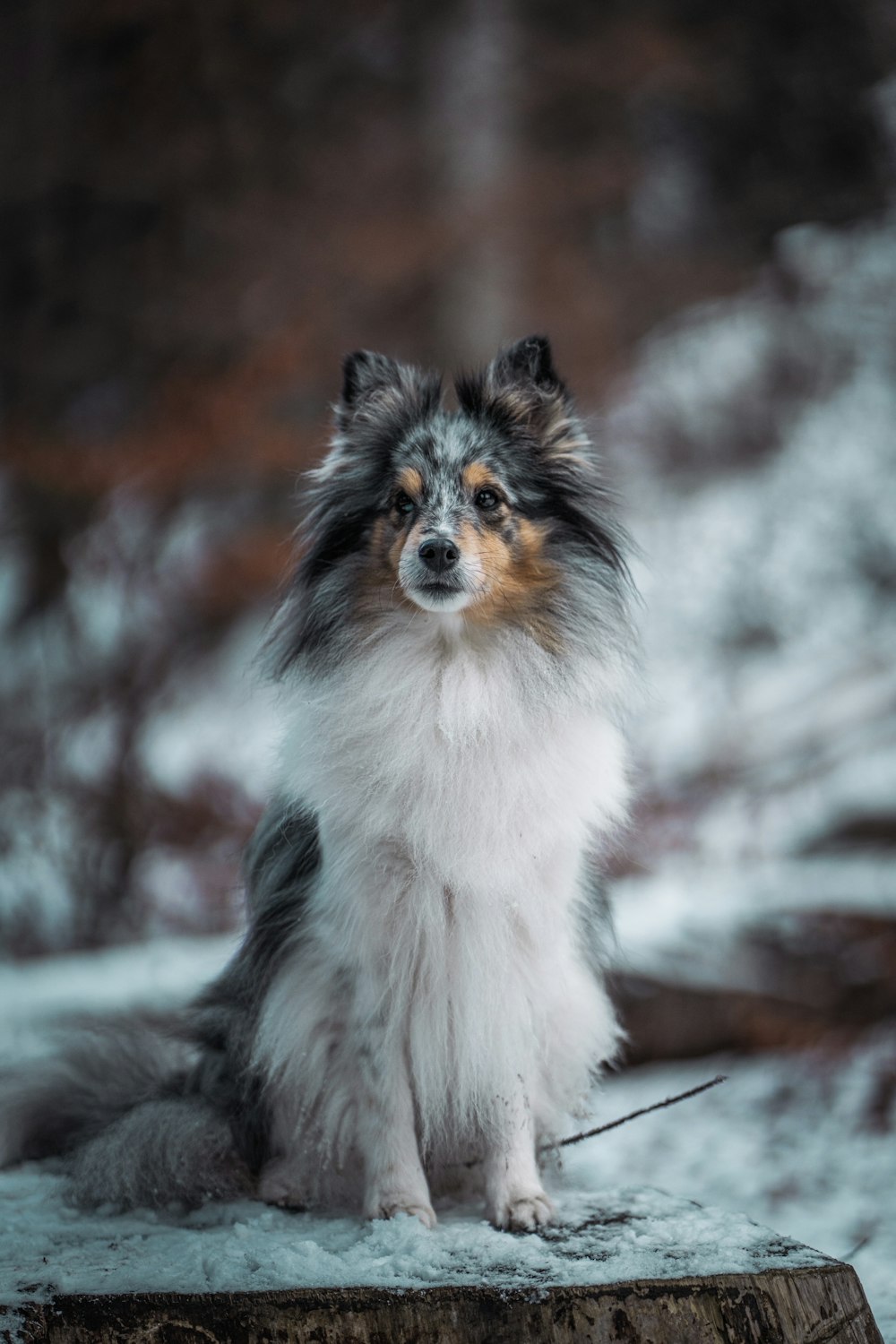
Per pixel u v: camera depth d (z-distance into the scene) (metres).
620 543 4.96
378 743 4.04
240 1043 4.45
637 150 20.92
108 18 17.78
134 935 12.09
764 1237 3.67
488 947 3.95
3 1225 3.96
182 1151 4.25
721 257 20.89
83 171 18.17
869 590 15.80
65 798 13.27
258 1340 3.07
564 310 19.52
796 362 19.02
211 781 13.48
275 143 18.73
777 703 13.59
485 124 19.23
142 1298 3.08
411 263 18.77
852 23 21.00
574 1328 3.15
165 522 16.19
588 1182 4.69
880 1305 4.48
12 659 15.09
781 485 17.27
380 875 3.96
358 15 18.31
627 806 4.68
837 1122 7.33
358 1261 3.44
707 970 8.66
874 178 21.47
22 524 16.12
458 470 4.53
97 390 18.34
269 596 15.60
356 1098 4.14
